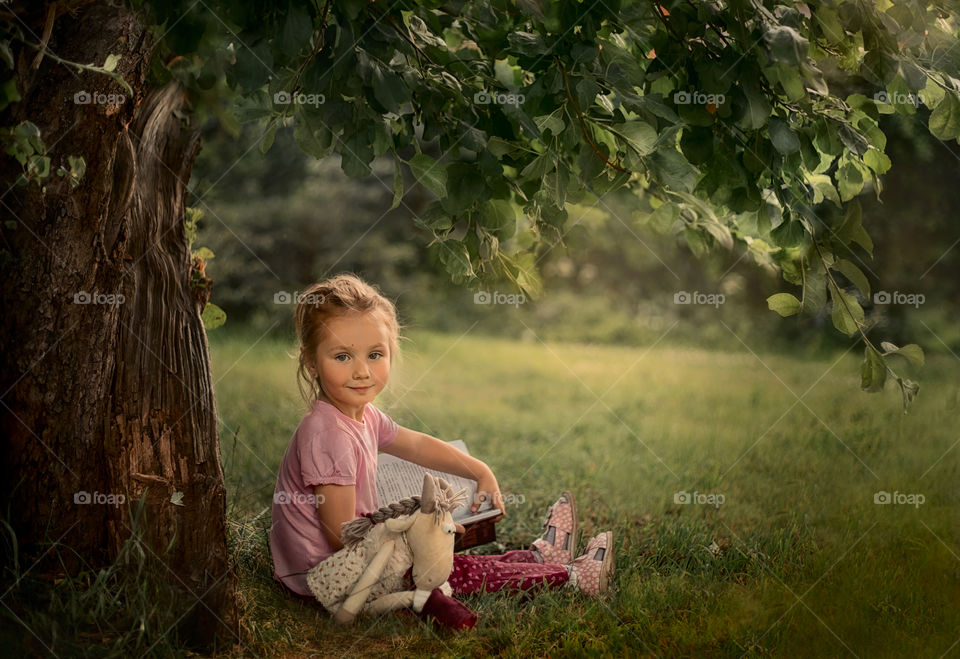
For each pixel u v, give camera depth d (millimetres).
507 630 2494
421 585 2562
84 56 2271
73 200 2275
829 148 2547
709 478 4094
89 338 2318
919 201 7957
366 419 2990
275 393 5695
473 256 2996
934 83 2629
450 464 3127
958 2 2582
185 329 2527
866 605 2686
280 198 10719
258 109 3068
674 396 6699
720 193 2605
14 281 2297
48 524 2330
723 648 2445
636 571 2939
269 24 2223
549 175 2566
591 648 2416
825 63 2775
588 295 11672
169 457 2367
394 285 11055
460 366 8336
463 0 2432
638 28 2531
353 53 2291
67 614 2195
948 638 2510
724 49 2426
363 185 11047
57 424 2320
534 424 5648
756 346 9578
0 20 2166
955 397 5109
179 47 2156
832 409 5559
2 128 2160
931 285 8305
